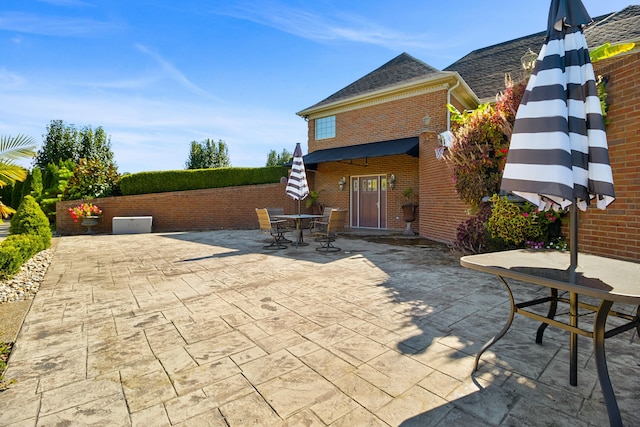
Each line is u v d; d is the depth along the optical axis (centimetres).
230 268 748
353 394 268
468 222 814
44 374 303
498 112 759
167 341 371
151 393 273
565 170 246
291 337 379
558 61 265
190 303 504
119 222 1555
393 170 1557
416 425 232
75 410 252
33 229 993
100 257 900
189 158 3716
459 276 657
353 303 496
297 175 1183
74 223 1587
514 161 270
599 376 228
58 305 498
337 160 1481
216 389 278
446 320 425
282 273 695
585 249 622
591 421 234
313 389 276
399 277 651
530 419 237
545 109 260
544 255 334
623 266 280
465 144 806
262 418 240
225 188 1783
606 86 586
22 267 764
